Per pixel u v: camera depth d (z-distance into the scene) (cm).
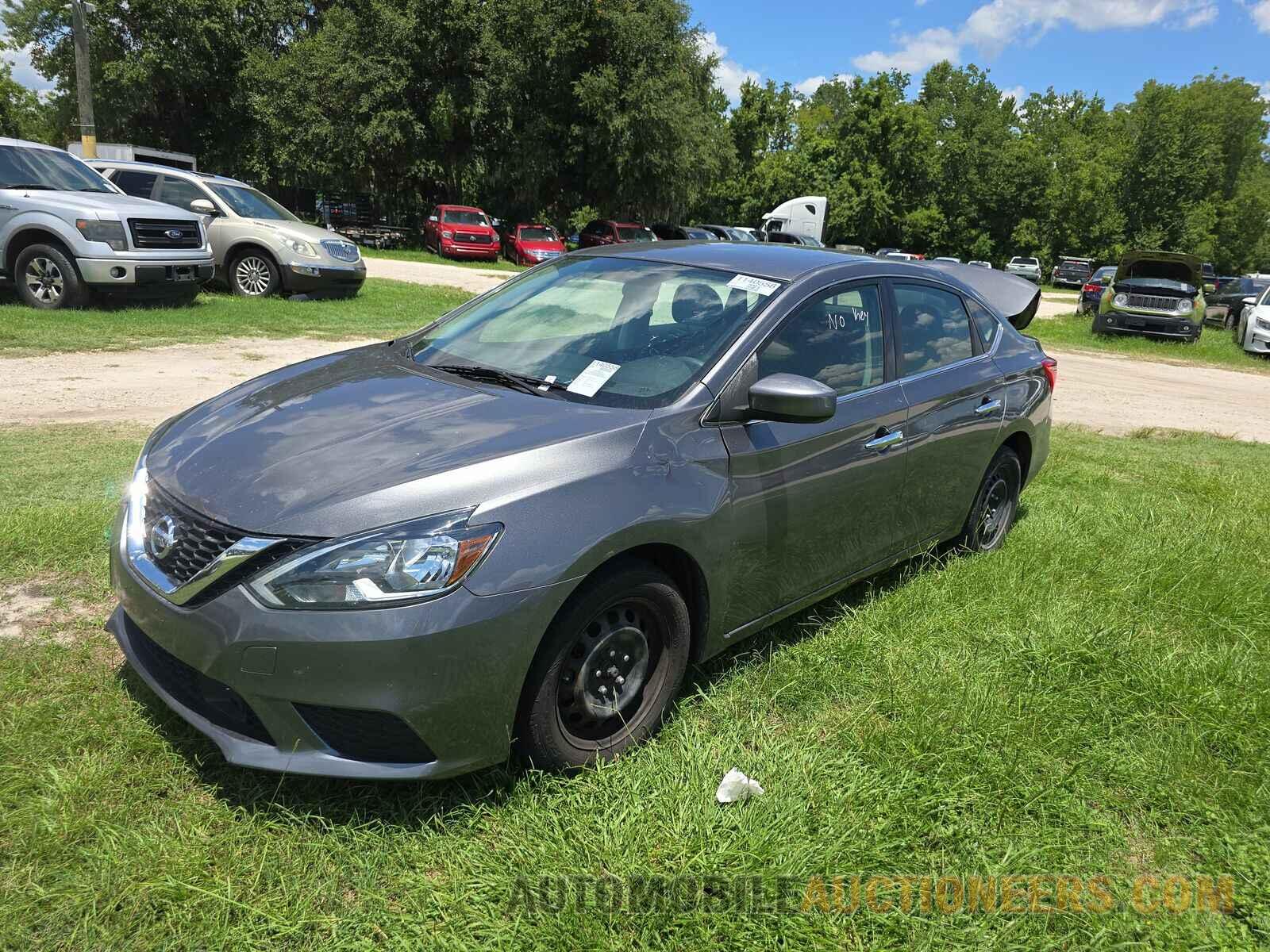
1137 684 336
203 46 3120
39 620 323
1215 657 361
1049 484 626
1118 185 6831
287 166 3219
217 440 268
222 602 222
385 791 245
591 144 3212
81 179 1072
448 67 3116
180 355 864
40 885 204
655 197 3434
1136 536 505
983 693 316
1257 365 1581
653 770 261
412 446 251
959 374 408
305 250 1268
